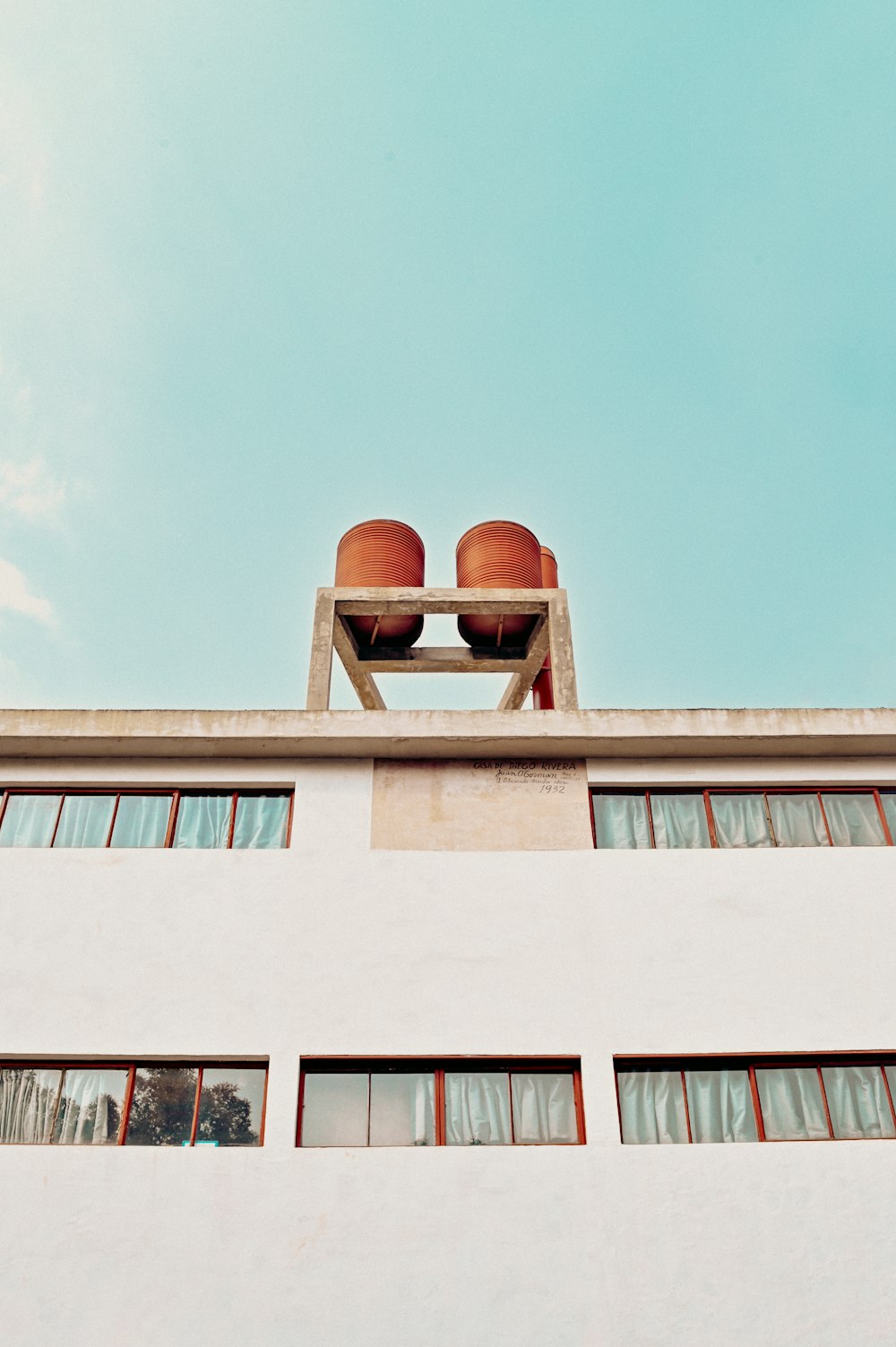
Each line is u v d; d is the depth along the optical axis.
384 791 11.09
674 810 11.22
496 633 14.76
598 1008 9.90
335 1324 8.46
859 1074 9.86
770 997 9.98
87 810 11.14
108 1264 8.71
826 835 11.07
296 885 10.48
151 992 9.95
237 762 11.29
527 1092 9.72
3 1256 8.74
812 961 10.16
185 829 11.04
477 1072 9.81
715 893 10.50
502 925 10.28
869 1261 8.80
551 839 10.83
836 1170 9.19
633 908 10.40
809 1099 9.73
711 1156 9.22
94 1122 9.54
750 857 10.71
